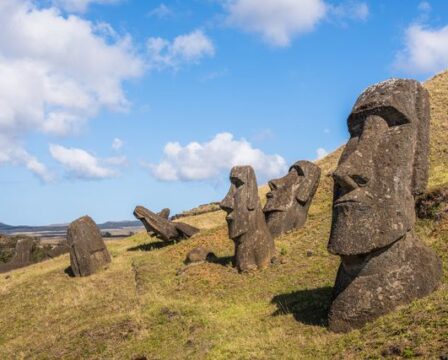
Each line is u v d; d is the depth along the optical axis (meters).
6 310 22.00
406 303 10.48
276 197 23.64
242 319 13.55
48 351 14.83
